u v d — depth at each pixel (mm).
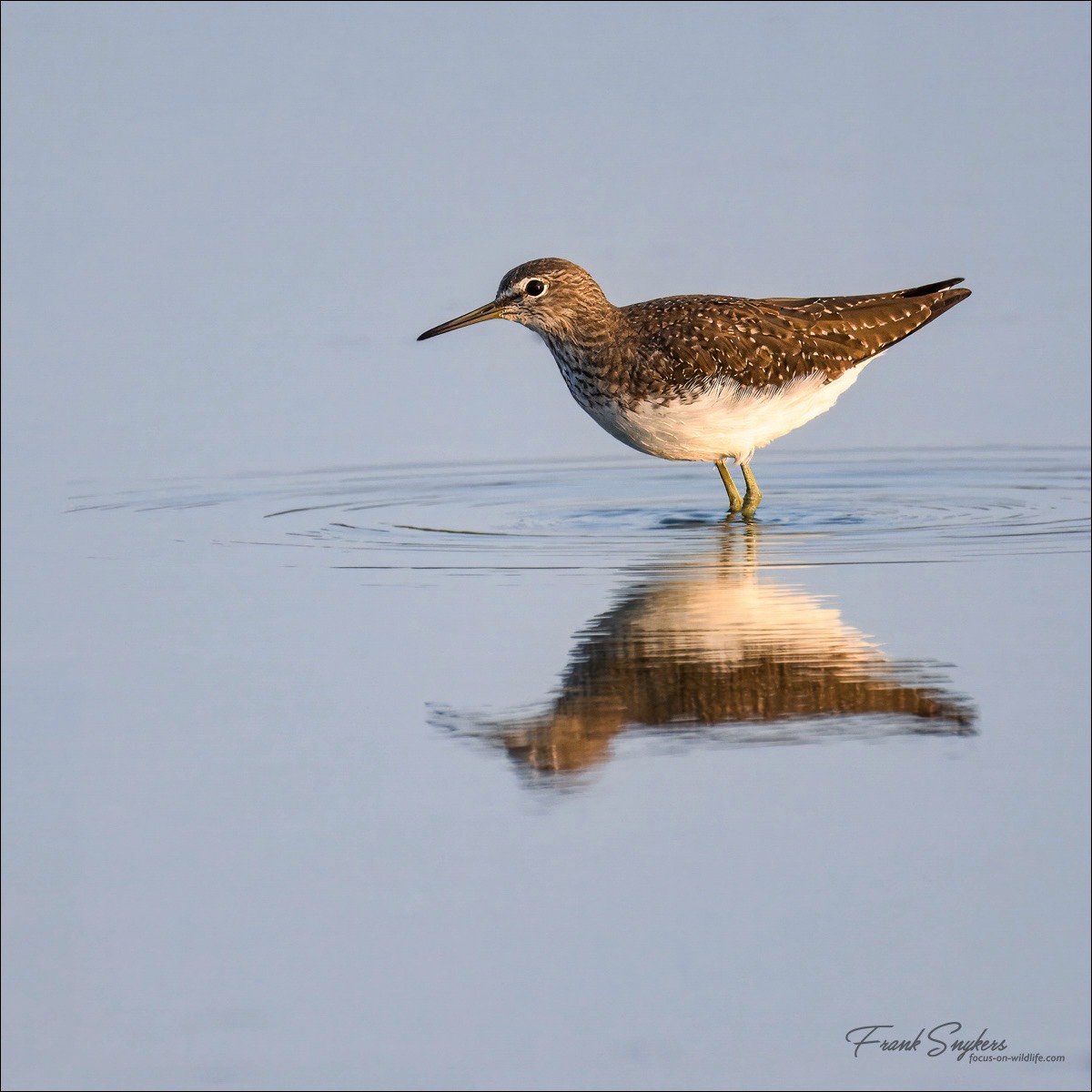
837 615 12273
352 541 14773
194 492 16781
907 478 17547
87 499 16484
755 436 15867
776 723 10383
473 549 14453
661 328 15609
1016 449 18641
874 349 16250
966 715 10430
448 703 10758
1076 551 13977
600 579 13359
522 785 9664
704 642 11672
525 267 16109
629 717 10508
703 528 15297
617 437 16312
